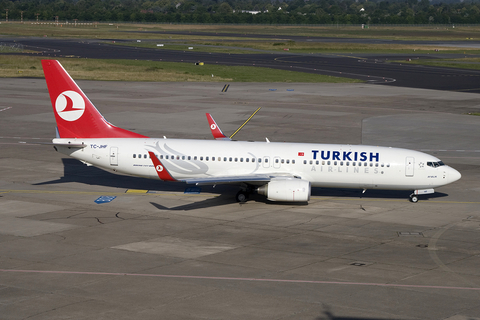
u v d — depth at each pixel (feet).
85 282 136.67
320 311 122.01
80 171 260.21
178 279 139.23
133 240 169.48
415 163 211.00
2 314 118.93
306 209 206.90
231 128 357.41
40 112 403.95
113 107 427.33
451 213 203.82
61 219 189.88
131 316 118.62
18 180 241.14
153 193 226.79
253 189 216.74
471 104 472.44
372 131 356.79
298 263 151.43
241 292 131.64
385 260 154.71
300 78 629.51
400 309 123.65
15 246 162.30
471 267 150.30
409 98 502.38
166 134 336.49
